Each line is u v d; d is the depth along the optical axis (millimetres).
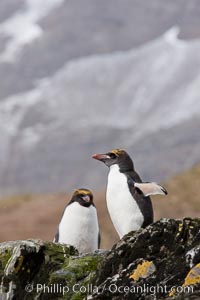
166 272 10109
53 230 41125
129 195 15938
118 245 10797
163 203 41188
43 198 47531
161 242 10469
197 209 40469
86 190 16516
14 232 40906
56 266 11492
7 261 11742
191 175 44094
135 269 10359
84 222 16203
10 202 46969
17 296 11359
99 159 16734
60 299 10969
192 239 10250
